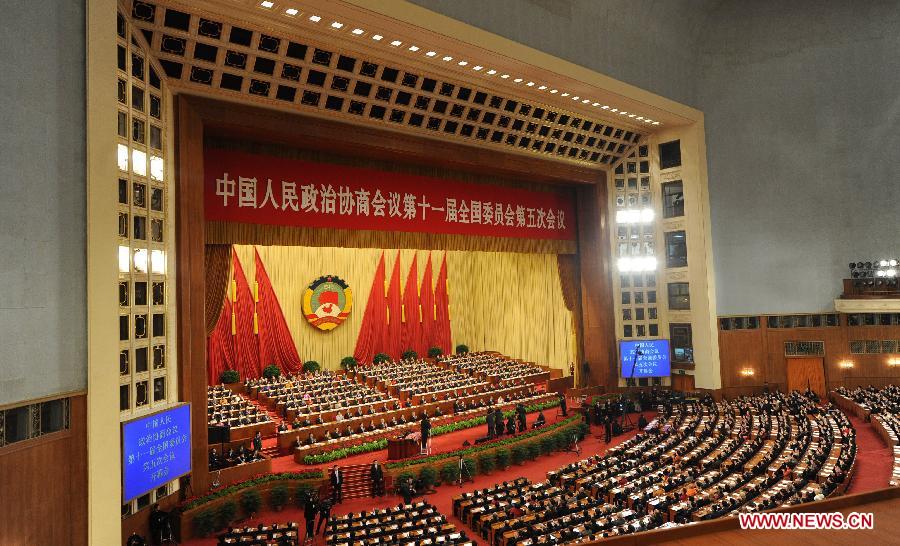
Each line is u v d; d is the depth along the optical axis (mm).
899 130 28547
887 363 29062
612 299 31172
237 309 30359
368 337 35094
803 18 30047
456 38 19266
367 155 22906
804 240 29891
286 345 32062
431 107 22391
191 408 17109
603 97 25328
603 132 29125
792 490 13906
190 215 17750
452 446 22391
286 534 14555
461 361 35844
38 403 11812
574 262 32406
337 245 22484
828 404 27094
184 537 15188
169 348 16656
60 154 12578
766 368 30172
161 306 16500
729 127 30734
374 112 21484
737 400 28219
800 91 30062
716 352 29422
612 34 25250
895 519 5375
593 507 14750
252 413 23266
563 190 31281
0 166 11406
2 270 11281
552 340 35875
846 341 29641
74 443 12414
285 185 21141
